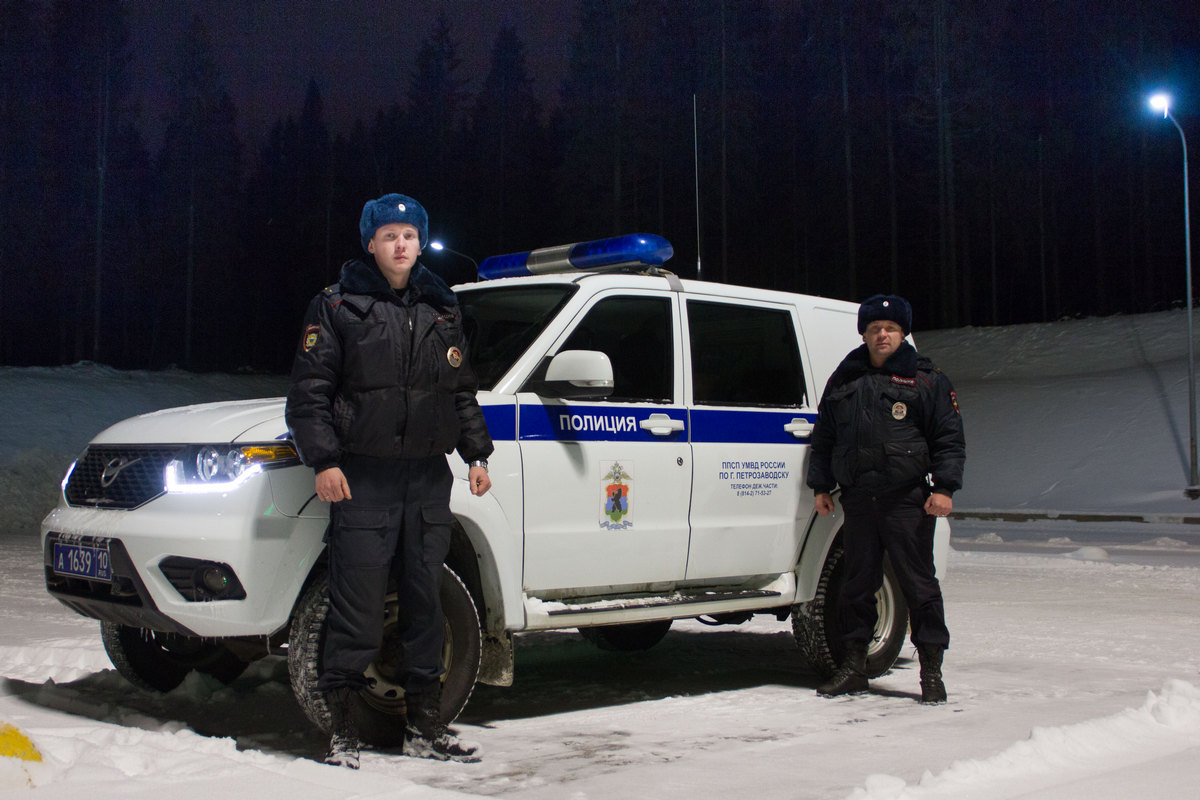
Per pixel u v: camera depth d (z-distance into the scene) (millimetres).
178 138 53344
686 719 4586
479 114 62938
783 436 5414
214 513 3756
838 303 6023
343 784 3178
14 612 7934
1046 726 4074
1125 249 60469
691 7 50406
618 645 6492
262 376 40938
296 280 60438
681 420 4988
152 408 30453
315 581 3889
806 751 3900
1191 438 24641
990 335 42938
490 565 4266
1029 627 7301
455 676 4062
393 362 3633
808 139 57969
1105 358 37125
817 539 5438
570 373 4309
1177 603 8641
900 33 54406
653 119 49938
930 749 3900
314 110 61750
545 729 4395
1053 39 57688
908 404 4953
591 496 4598
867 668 5395
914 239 60656
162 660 4953
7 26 46438
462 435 3918
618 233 50062
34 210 47688
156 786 3117
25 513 19438
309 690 3785
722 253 52406
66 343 51500
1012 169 56156
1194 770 3467
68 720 4109
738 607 5129
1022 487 26766
